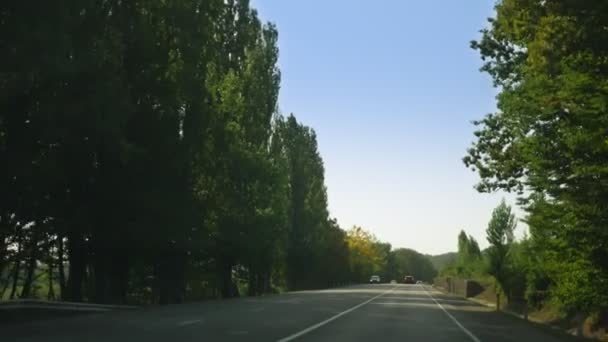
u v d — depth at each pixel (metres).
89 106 24.84
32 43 19.84
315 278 95.44
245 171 51.31
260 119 56.34
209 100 42.56
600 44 14.81
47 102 23.94
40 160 26.80
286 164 67.12
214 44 41.78
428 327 25.47
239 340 17.75
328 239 99.94
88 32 24.02
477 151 31.77
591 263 18.67
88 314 27.92
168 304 39.50
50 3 20.39
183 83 37.00
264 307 35.62
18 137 25.14
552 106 17.84
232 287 61.47
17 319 23.34
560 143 18.41
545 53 17.02
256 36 56.34
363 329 23.27
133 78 33.69
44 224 31.56
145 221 37.00
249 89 55.41
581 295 19.75
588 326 25.34
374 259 169.88
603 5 14.16
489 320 31.62
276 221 58.31
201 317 26.45
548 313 33.09
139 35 32.34
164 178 37.94
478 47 29.61
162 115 36.34
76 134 26.67
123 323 22.83
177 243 41.16
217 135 44.69
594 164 16.92
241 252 54.75
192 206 41.16
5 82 20.02
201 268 56.50
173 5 36.62
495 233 45.09
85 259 38.16
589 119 16.45
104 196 35.09
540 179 19.34
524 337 22.69
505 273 43.06
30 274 38.56
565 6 14.76
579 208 18.06
